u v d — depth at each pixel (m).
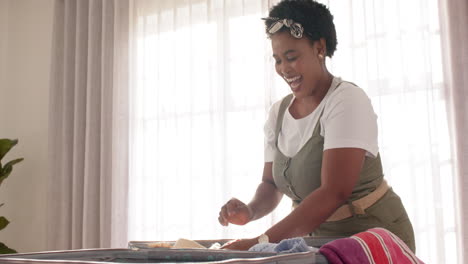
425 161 2.33
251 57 2.79
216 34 2.91
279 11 1.18
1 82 3.71
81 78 3.22
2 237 3.55
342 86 1.17
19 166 3.55
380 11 2.49
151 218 2.99
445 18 2.32
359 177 1.15
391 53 2.46
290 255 0.53
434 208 2.26
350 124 1.12
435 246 2.25
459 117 2.19
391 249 0.77
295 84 1.20
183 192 2.91
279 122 1.29
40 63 3.58
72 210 3.17
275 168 1.28
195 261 0.56
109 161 3.08
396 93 2.43
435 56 2.37
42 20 3.61
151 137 3.05
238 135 2.77
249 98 2.77
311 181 1.19
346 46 2.54
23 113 3.60
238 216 1.20
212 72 2.90
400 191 2.36
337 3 2.57
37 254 0.57
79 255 0.59
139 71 3.14
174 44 3.03
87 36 3.26
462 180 2.16
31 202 3.48
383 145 2.40
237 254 0.55
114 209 3.00
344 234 1.17
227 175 2.75
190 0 3.01
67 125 3.25
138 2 3.17
